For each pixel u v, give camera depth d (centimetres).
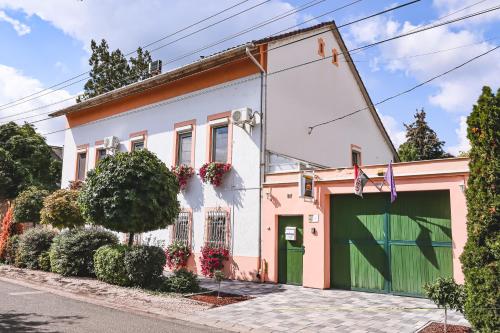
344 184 1188
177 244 1565
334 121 1770
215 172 1485
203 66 1575
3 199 2619
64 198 1612
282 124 1477
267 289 1192
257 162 1401
